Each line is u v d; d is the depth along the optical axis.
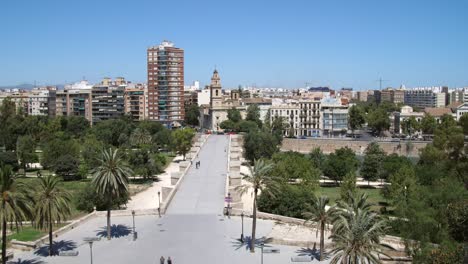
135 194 183.75
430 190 125.62
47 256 98.25
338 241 72.50
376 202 166.12
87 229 117.44
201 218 126.31
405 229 101.19
